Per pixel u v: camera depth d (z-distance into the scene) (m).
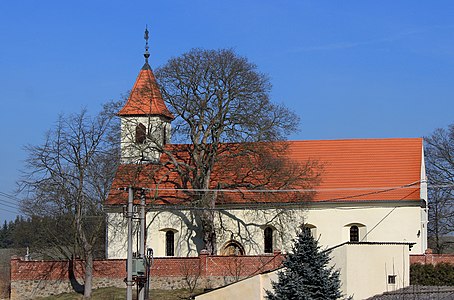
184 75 67.25
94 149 65.75
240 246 70.38
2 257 96.44
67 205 64.88
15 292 63.28
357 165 72.25
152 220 68.56
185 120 67.75
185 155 73.56
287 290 41.00
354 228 68.75
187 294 60.31
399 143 73.81
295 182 68.12
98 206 65.88
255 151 67.12
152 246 71.00
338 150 74.31
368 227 68.19
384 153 73.06
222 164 68.00
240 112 66.81
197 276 61.75
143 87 70.44
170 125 73.50
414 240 67.19
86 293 62.00
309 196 68.69
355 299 44.91
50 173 64.75
